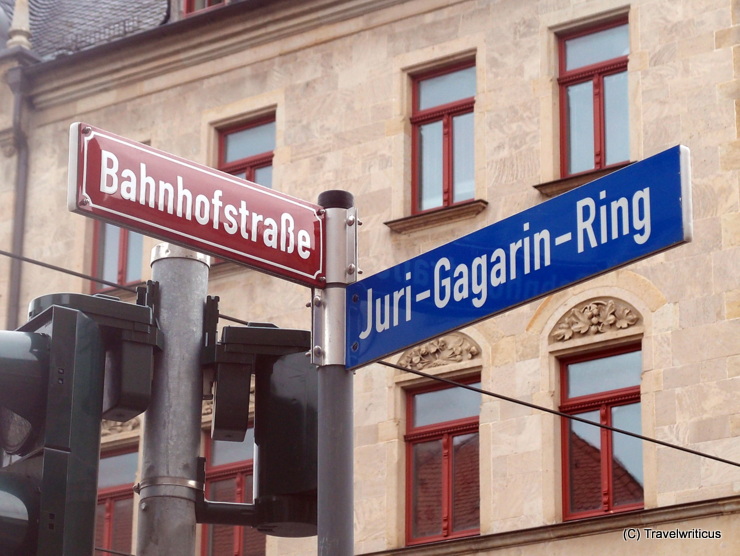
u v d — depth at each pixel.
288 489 6.40
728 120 18.34
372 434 19.56
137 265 23.12
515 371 18.80
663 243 5.66
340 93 21.52
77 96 24.09
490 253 6.32
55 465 5.08
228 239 6.45
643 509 17.31
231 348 6.51
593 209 5.96
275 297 21.09
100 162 6.10
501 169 19.75
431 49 20.86
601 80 19.56
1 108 24.50
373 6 21.55
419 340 6.41
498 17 20.42
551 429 18.39
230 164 22.48
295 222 6.70
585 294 18.61
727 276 17.75
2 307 23.52
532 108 19.77
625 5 19.47
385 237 20.33
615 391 18.22
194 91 22.98
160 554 6.20
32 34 25.48
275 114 22.22
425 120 20.81
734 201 17.98
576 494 18.17
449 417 19.34
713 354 17.52
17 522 4.93
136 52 23.50
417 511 19.17
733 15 18.72
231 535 20.77
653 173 5.77
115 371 6.06
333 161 21.23
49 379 5.18
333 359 6.57
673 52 18.94
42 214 23.91
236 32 22.59
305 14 22.05
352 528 6.21
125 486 21.83
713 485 17.00
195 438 6.42
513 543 17.88
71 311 5.32
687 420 17.41
